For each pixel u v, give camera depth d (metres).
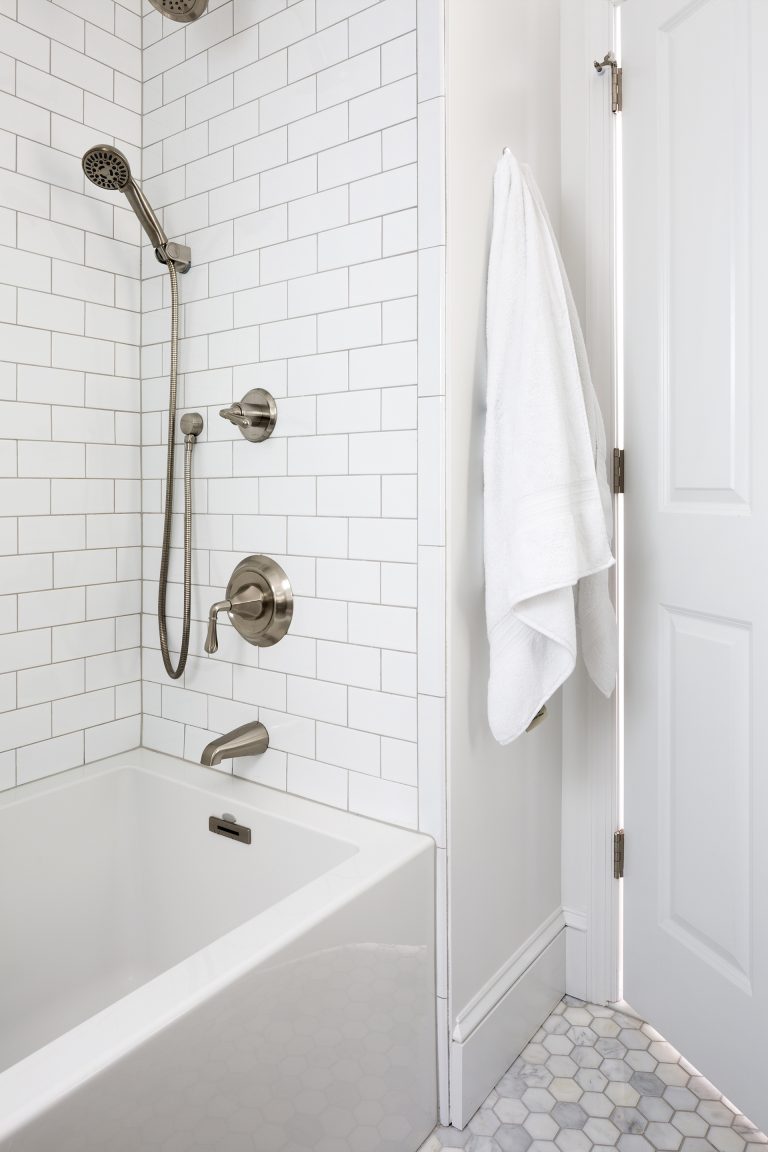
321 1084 1.14
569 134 1.71
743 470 1.37
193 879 1.65
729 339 1.39
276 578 1.57
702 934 1.51
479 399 1.43
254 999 1.02
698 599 1.47
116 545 1.82
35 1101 0.77
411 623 1.39
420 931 1.35
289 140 1.52
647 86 1.56
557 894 1.81
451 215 1.31
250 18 1.58
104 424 1.78
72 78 1.67
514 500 1.32
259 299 1.58
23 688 1.64
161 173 1.77
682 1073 1.56
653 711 1.62
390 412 1.39
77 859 1.67
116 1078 0.84
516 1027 1.60
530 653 1.35
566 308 1.40
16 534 1.61
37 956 1.59
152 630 1.86
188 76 1.71
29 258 1.61
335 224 1.45
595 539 1.35
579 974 1.80
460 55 1.33
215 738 1.74
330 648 1.51
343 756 1.50
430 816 1.38
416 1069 1.36
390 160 1.37
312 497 1.52
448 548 1.34
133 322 1.83
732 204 1.38
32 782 1.66
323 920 1.12
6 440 1.58
